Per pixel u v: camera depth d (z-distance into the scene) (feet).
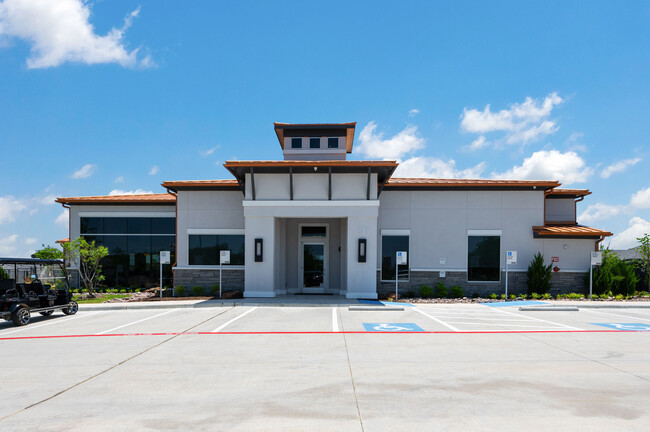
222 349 30.09
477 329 38.17
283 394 20.24
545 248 66.54
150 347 30.99
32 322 44.57
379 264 67.36
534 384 21.67
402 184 66.54
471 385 21.52
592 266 65.16
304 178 61.57
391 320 43.32
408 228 67.46
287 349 29.96
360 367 25.00
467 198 67.41
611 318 45.60
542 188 66.69
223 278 67.67
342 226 66.54
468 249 67.05
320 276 69.62
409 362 26.16
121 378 23.06
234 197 69.15
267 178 61.93
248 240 61.41
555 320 43.91
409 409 18.19
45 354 29.14
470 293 66.44
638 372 23.94
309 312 48.96
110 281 75.41
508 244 66.80
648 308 54.75
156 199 75.00
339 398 19.61
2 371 24.72
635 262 74.02
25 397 20.11
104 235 75.92
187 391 20.77
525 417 17.30
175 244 74.28
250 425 16.60
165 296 65.82
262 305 53.78
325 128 78.33
